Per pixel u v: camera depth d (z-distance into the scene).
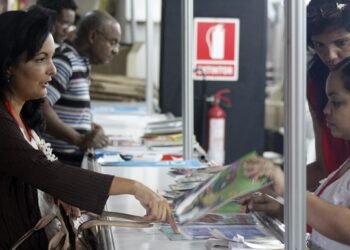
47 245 2.17
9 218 2.15
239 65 5.23
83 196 2.09
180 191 2.67
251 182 1.63
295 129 1.70
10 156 2.09
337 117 2.17
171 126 4.61
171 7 5.29
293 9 1.66
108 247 2.01
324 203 2.00
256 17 5.19
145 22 6.34
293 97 1.69
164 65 5.40
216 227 2.23
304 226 1.73
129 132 4.68
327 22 2.22
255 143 5.35
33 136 2.46
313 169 2.31
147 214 2.17
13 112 2.30
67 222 2.21
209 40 5.16
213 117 5.18
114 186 2.12
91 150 3.81
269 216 2.32
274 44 8.84
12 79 2.28
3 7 5.83
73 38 4.29
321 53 2.24
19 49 2.22
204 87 5.22
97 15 4.27
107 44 4.26
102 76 6.32
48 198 2.27
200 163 3.44
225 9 5.14
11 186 2.15
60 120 3.92
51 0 4.80
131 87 6.24
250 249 1.99
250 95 5.29
